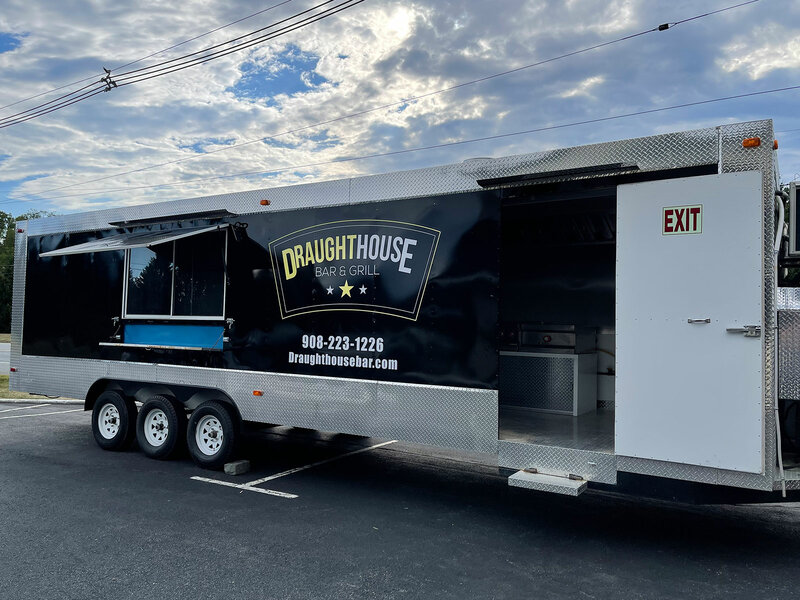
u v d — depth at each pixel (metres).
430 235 4.85
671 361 3.79
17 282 7.96
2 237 66.31
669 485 3.84
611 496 5.42
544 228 6.32
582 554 4.05
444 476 6.05
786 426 4.12
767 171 3.55
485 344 4.55
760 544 4.27
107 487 5.54
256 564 3.83
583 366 5.80
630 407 3.92
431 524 4.62
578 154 4.20
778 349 3.68
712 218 3.68
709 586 3.58
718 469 3.66
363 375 5.15
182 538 4.27
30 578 3.60
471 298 4.62
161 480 5.79
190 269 6.44
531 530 4.51
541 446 4.31
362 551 4.07
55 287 7.59
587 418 5.50
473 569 3.79
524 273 6.68
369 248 5.18
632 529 4.55
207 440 6.29
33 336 7.75
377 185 5.18
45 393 7.60
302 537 4.31
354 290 5.25
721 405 3.63
